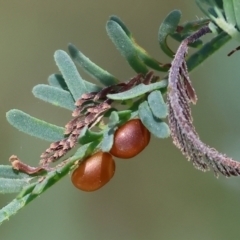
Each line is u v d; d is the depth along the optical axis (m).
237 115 0.18
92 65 0.11
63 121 0.17
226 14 0.11
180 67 0.11
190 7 0.16
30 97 0.18
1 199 0.15
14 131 0.18
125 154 0.11
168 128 0.11
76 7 0.17
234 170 0.10
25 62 0.18
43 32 0.18
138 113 0.11
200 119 0.18
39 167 0.11
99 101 0.11
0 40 0.18
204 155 0.11
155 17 0.17
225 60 0.17
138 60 0.11
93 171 0.11
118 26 0.11
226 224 0.18
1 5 0.17
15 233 0.18
